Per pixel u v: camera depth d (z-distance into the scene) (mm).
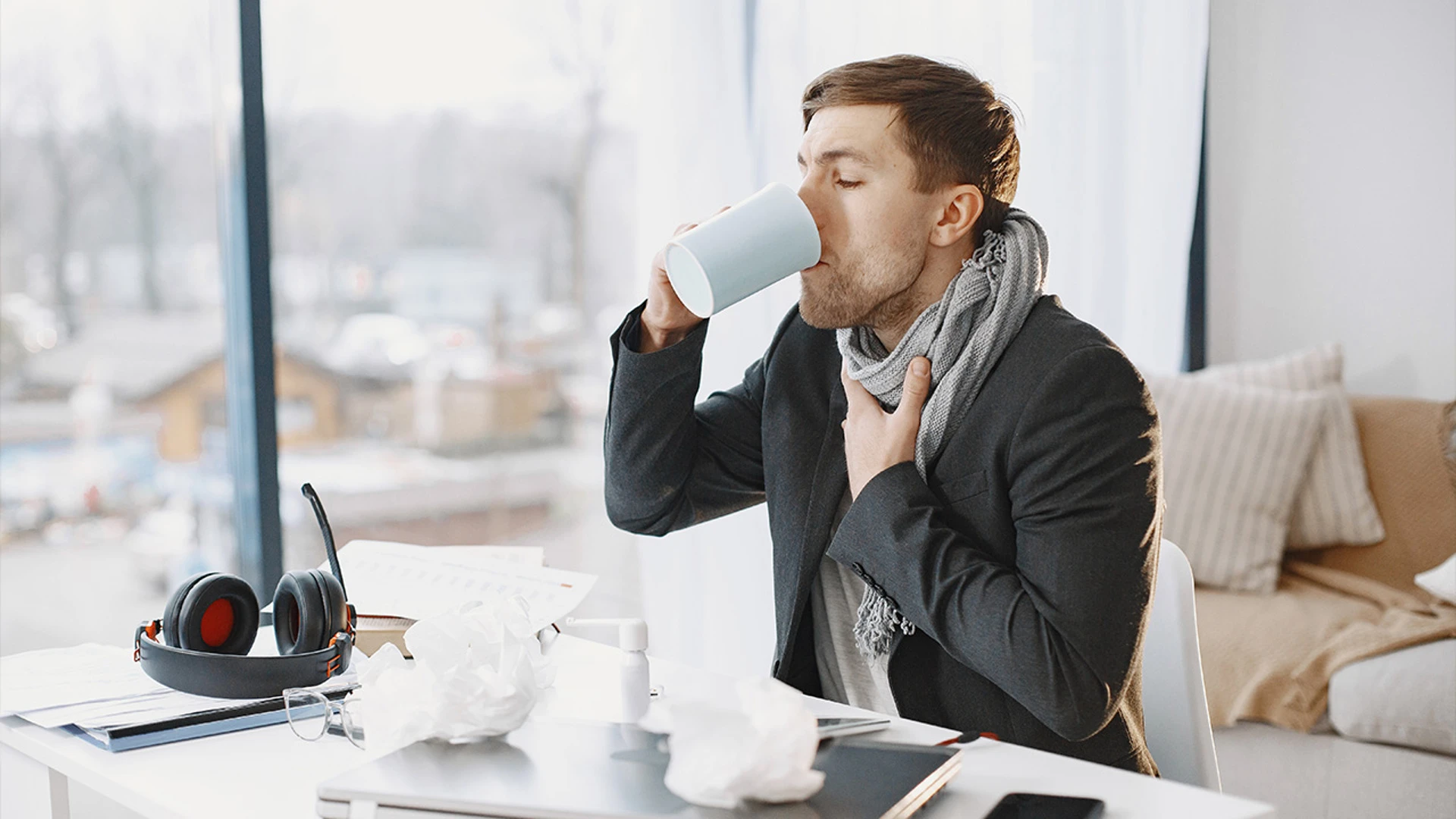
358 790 783
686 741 766
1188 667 1323
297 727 1055
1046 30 2863
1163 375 3033
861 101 1191
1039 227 1247
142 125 2135
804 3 2496
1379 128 3225
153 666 1106
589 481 2857
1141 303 3162
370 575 1355
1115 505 1101
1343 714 2314
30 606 2096
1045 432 1124
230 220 2109
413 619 1245
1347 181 3287
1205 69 3250
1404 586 2822
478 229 2660
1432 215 3160
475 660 954
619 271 2814
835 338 1393
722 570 2490
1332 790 2312
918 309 1252
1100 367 1140
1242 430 2869
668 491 1390
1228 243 3434
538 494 2795
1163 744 1331
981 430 1188
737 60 2445
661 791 782
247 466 2123
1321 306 3363
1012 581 1100
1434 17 3123
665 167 2404
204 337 2209
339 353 2531
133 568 2184
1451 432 2891
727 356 2449
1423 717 2201
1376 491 2920
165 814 881
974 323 1209
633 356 1319
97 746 1009
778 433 1368
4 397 2057
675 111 2395
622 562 2859
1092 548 1086
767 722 765
